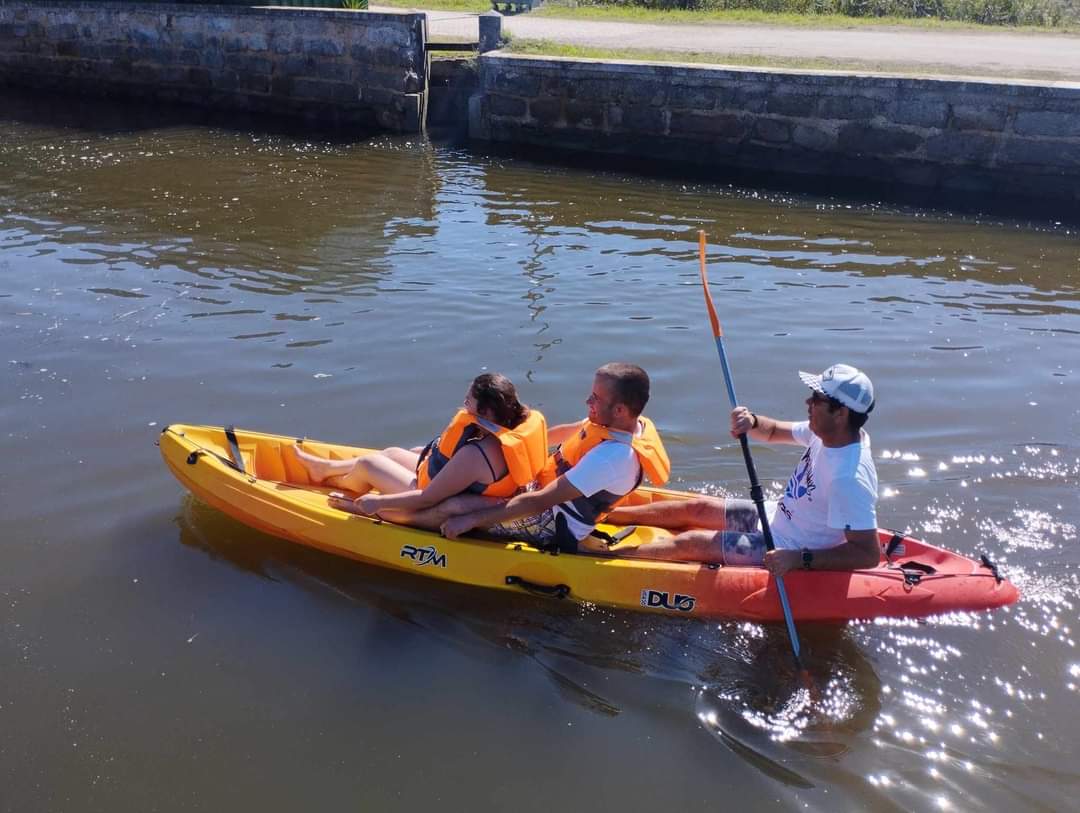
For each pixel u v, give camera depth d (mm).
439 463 4082
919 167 10914
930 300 7520
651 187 10945
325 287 7508
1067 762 3236
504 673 3633
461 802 3076
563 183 11031
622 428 3889
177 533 4453
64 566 4191
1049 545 4395
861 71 11695
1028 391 5914
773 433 4074
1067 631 3848
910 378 6074
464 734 3346
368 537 4199
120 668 3623
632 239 8945
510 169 11633
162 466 4969
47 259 8109
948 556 4125
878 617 3902
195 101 14500
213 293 7348
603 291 7500
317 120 13789
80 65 15047
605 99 12008
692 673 3652
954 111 10562
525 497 3949
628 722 3410
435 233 9008
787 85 11133
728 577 3939
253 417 5391
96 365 6043
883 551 4215
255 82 13953
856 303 7406
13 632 3793
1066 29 17375
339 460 4605
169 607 3959
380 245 8617
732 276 7965
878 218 9898
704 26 16844
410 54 12930
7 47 15477
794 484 3990
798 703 3504
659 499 4422
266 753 3252
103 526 4477
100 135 13086
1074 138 10180
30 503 4617
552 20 17125
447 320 6828
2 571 4145
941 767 3217
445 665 3668
